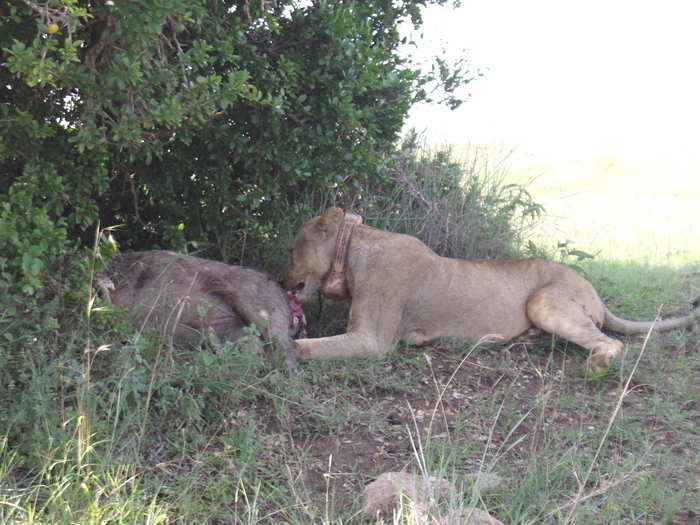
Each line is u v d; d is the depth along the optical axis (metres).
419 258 5.62
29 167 4.19
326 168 5.82
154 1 3.66
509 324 5.82
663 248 9.84
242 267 5.07
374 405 4.64
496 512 3.55
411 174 7.69
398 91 6.07
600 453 4.15
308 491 3.66
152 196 5.67
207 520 3.37
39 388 3.62
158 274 4.83
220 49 4.76
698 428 4.52
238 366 4.34
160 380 4.02
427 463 3.79
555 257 8.25
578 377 5.29
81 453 3.35
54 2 3.53
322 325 5.96
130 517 3.18
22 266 3.70
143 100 4.05
